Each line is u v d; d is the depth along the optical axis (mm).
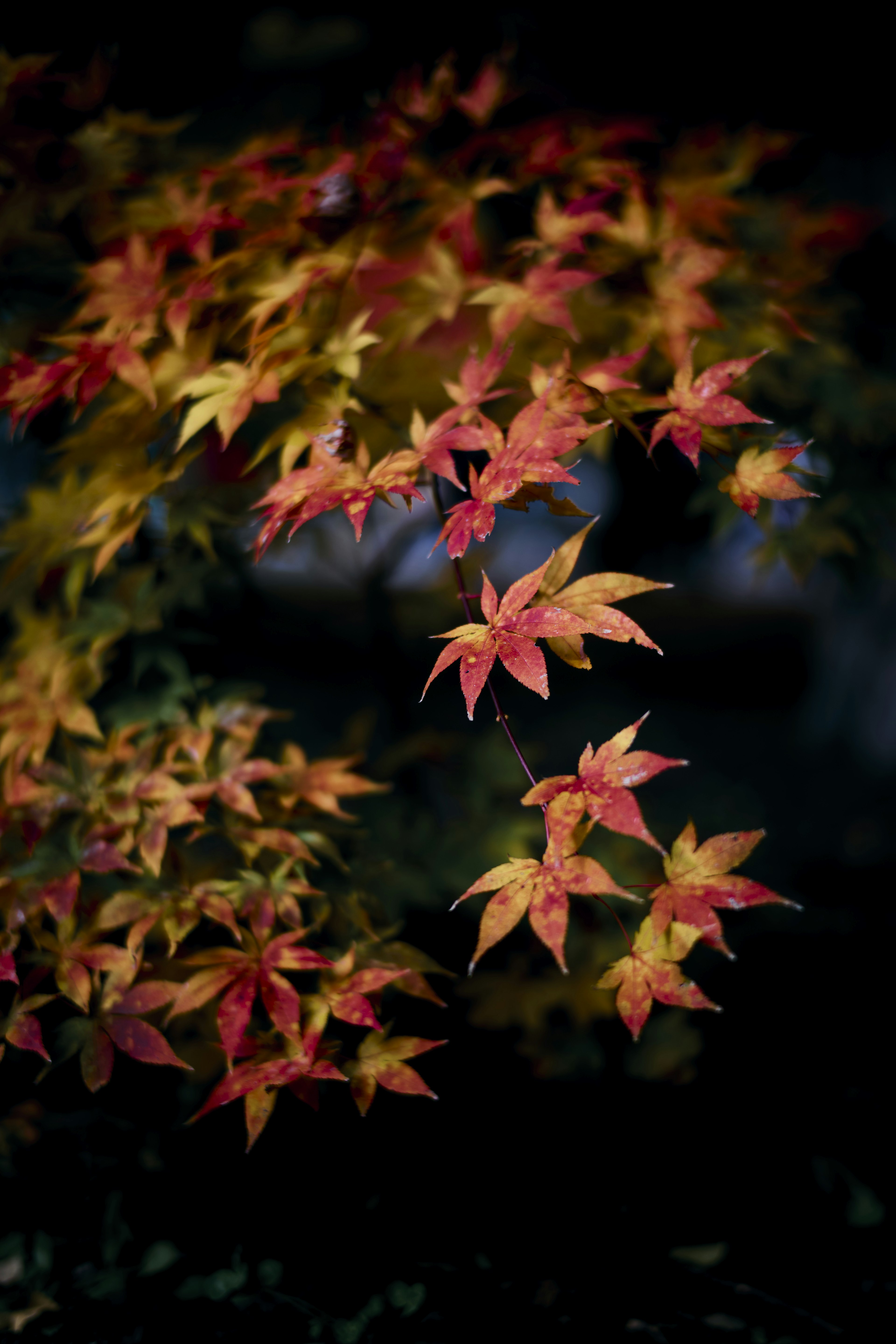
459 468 1063
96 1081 854
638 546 2602
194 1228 1114
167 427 957
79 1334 1028
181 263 1011
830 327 1136
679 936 806
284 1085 843
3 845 919
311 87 1794
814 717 3137
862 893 2072
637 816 786
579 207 965
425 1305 1051
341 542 1470
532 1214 1163
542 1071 1326
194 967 1012
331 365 901
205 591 1074
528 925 1424
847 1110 1373
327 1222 1132
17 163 986
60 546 970
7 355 966
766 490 849
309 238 948
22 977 938
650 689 3791
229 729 964
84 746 1062
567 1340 1033
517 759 1324
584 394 855
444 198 988
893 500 1060
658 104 1678
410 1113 1277
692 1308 1061
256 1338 1023
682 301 964
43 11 1349
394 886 1142
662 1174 1232
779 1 1686
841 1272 1104
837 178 2424
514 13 1625
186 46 1683
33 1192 1156
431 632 1649
